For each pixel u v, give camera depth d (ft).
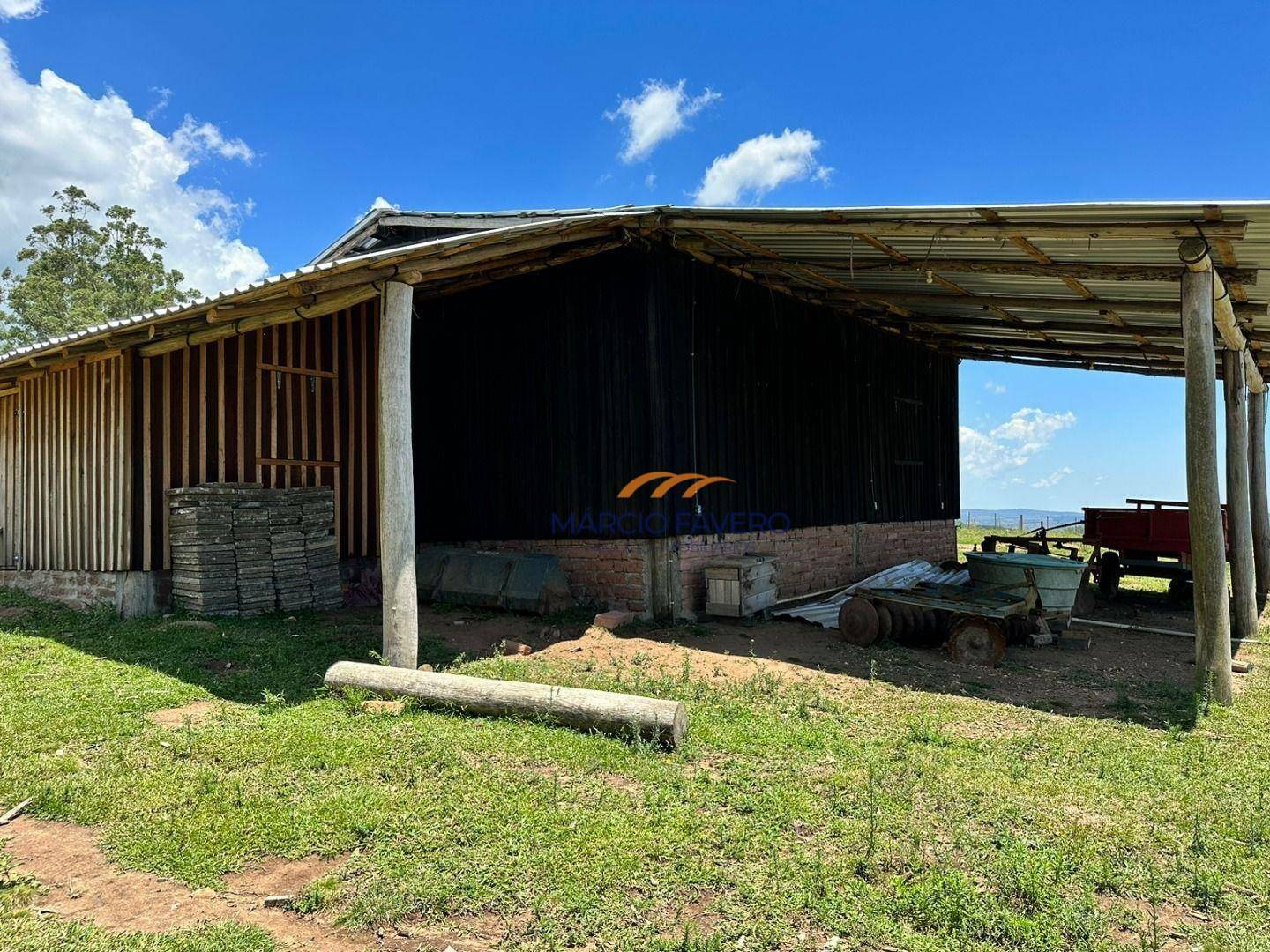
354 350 33.76
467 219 32.17
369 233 35.70
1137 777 14.64
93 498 28.32
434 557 31.37
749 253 28.81
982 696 20.30
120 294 112.68
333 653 22.20
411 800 12.60
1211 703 19.85
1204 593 20.34
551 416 31.04
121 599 26.73
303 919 9.71
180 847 11.16
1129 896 10.52
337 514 32.53
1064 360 44.06
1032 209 18.04
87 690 18.21
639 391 28.35
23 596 31.27
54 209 113.19
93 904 10.01
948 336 42.34
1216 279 21.88
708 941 9.07
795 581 34.58
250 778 13.37
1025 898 10.22
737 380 31.96
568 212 28.27
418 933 9.42
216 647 22.57
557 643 24.84
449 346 34.68
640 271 28.27
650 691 19.39
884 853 11.30
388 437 20.40
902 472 44.27
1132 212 17.51
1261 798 13.55
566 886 10.28
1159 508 38.96
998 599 25.64
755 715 17.80
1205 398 20.10
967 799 13.34
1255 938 9.43
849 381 39.65
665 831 11.80
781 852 11.37
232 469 29.32
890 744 16.08
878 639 26.08
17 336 105.29
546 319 31.27
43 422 31.30
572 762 14.39
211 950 8.93
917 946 9.19
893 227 20.95
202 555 26.84
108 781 13.20
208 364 28.86
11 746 14.70
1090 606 34.63
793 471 34.96
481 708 16.88
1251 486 39.19
